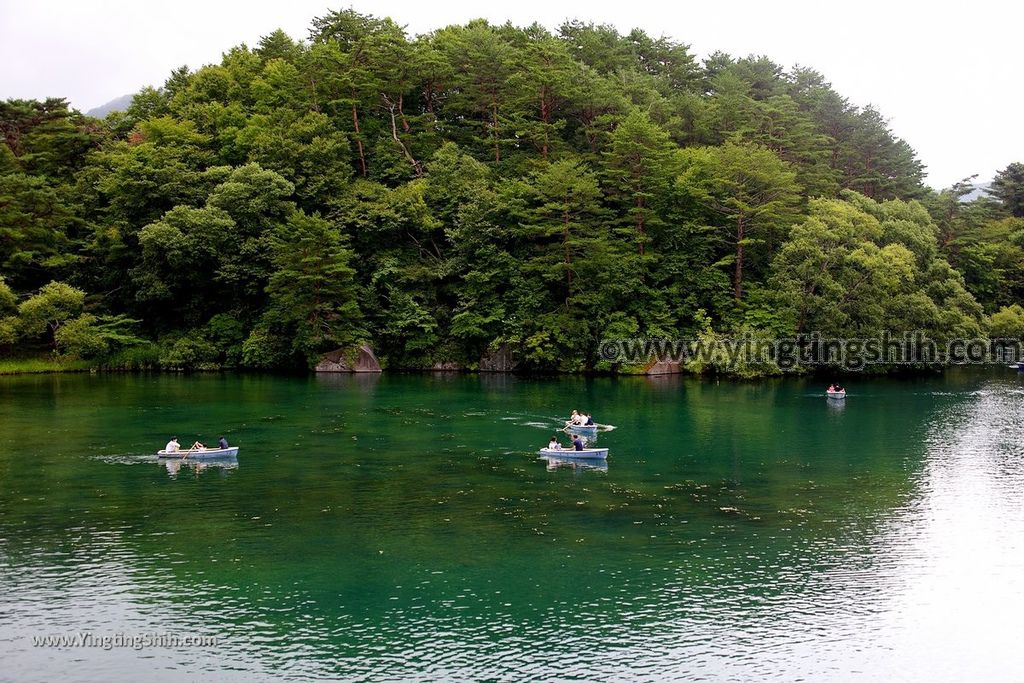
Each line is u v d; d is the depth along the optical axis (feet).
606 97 330.34
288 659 69.00
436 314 297.12
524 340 282.15
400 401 214.28
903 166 391.86
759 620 77.41
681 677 67.05
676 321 285.43
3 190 285.23
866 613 79.36
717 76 411.95
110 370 287.89
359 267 300.61
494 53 330.34
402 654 70.08
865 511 111.96
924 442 160.97
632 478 129.39
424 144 342.85
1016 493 121.29
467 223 287.48
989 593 84.33
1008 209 431.43
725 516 108.88
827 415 195.62
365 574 86.94
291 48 414.62
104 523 103.14
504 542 97.50
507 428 173.37
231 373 284.82
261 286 298.15
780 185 288.30
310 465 136.67
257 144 318.04
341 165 313.94
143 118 391.24
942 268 291.38
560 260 278.87
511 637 73.26
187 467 134.21
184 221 281.13
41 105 337.93
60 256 293.84
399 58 346.54
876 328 264.72
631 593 82.89
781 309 268.41
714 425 180.24
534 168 311.47
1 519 104.22
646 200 296.71
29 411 191.52
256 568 88.38
